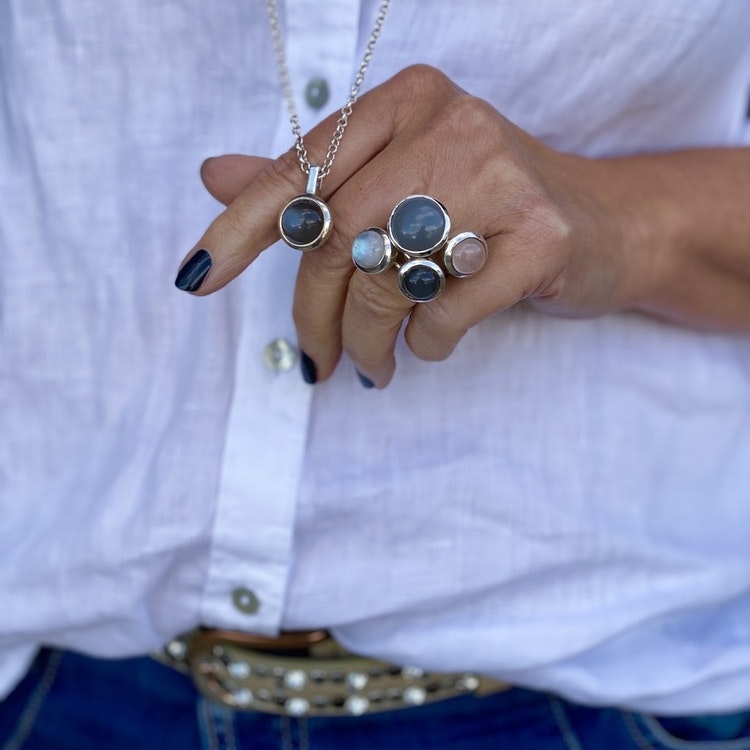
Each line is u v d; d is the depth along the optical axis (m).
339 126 0.66
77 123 0.83
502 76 0.80
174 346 0.85
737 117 0.92
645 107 0.85
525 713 0.98
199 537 0.84
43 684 1.02
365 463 0.85
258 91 0.81
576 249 0.71
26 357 0.87
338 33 0.78
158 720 1.00
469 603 0.89
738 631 0.94
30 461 0.90
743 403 0.95
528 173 0.66
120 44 0.80
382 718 0.97
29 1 0.81
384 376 0.75
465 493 0.86
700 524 0.94
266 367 0.81
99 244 0.84
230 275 0.67
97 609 0.87
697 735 0.99
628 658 0.92
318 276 0.67
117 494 0.85
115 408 0.87
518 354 0.86
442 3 0.77
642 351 0.91
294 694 0.93
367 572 0.86
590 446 0.89
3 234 0.85
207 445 0.83
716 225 0.83
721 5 0.79
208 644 0.90
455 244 0.62
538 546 0.88
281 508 0.83
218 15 0.78
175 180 0.83
